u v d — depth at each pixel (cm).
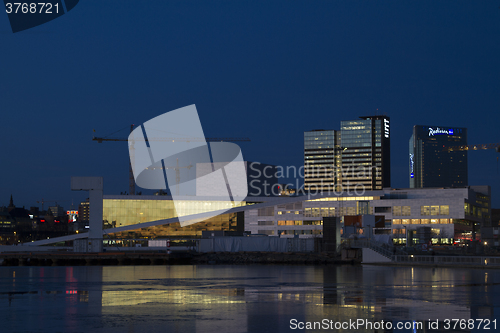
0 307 3316
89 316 2923
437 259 8306
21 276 6531
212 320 2781
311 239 12769
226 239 12900
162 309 3198
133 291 4356
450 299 3616
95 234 13262
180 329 2517
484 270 7200
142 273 7150
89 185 13350
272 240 12825
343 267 8888
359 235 11438
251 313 3020
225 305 3388
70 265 10762
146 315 2956
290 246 12769
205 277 6191
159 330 2491
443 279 5453
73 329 2522
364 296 3841
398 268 8025
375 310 3103
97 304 3453
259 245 12850
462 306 3256
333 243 11606
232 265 10219
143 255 11531
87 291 4375
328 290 4347
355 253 11088
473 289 4322
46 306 3356
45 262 11325
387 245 10000
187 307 3288
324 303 3453
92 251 12388
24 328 2552
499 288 4400
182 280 5650
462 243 18850
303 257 11350
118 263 11388
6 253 12150
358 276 6109
